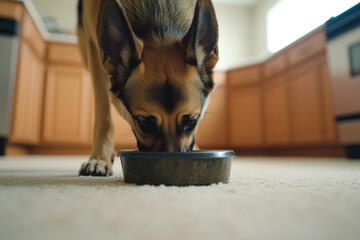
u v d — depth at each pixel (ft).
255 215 1.73
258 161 10.30
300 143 12.52
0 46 11.26
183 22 4.45
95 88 4.81
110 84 3.94
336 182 3.34
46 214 1.70
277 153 15.03
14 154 12.34
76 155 14.53
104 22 3.66
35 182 3.18
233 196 2.31
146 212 1.77
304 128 12.26
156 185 3.00
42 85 13.99
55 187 2.73
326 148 12.13
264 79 15.02
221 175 3.17
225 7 20.93
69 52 14.29
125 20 3.57
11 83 11.30
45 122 13.87
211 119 16.02
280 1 18.24
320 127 11.42
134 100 3.67
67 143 14.05
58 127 13.98
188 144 3.81
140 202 2.03
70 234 1.37
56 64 14.16
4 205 1.91
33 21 12.58
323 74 11.23
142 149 3.75
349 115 10.12
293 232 1.44
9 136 11.24
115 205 1.94
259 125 15.20
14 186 2.80
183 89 3.61
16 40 11.43
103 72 4.83
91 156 4.42
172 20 4.36
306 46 12.06
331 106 10.87
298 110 12.62
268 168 6.43
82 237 1.34
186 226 1.51
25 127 12.25
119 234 1.38
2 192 2.39
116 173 4.53
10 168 5.70
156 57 3.78
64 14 18.12
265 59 14.88
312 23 15.07
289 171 5.47
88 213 1.73
